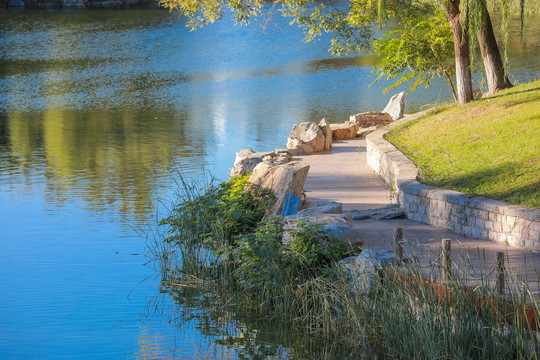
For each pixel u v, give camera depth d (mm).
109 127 30062
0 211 15906
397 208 12914
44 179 19844
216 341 8609
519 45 50062
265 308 9633
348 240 10156
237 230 12555
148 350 8234
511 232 10016
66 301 10078
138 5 107812
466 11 18016
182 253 11648
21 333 8844
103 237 13602
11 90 41938
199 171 20375
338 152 20234
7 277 11180
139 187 18422
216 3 23578
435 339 7316
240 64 52562
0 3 103375
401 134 18000
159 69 50406
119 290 10570
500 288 7512
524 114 15336
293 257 9922
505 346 7133
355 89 38969
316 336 8641
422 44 24078
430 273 8492
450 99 32844
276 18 85625
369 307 8250
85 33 73438
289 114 31922
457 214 11070
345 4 34594
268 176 13688
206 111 33750
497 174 11945
